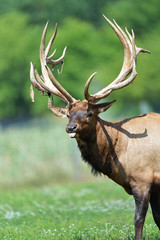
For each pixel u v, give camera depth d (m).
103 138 30.95
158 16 143.12
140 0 143.00
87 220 41.62
